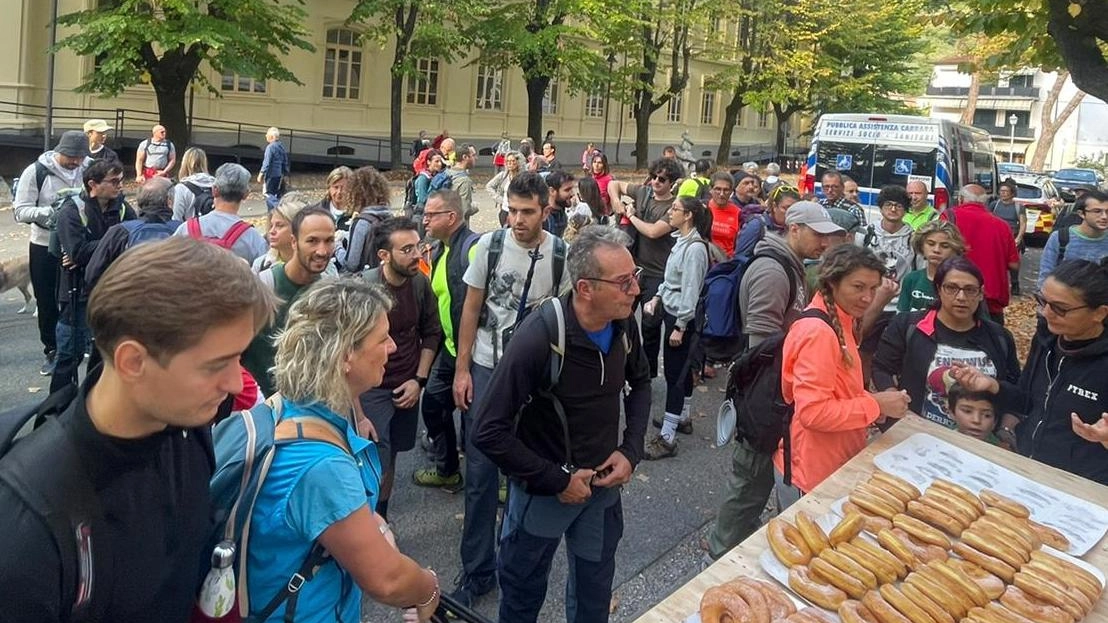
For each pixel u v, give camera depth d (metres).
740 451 3.71
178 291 1.34
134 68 17.83
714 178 7.52
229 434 1.87
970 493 2.43
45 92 20.33
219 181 4.71
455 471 5.09
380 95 27.48
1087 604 2.03
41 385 6.33
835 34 34.19
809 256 4.37
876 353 4.07
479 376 3.99
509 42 25.27
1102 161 60.16
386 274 3.98
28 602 1.27
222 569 1.73
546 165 15.87
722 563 2.21
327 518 1.80
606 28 27.05
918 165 11.70
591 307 2.78
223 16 19.00
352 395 2.09
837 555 2.13
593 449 2.94
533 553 3.04
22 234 12.52
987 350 3.71
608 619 3.43
